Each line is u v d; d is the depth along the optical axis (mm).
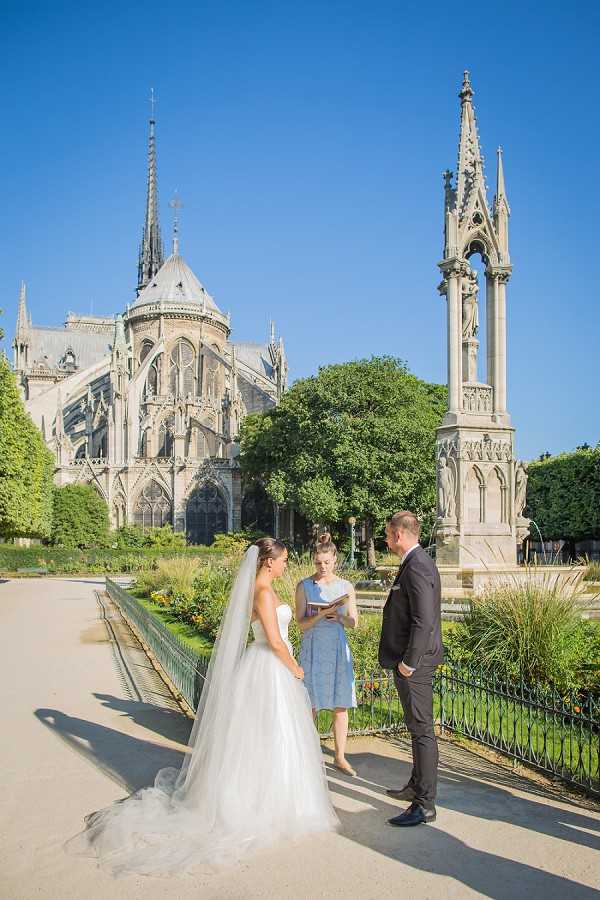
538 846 6590
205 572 29531
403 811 7457
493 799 7863
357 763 9125
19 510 45688
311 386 57656
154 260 140875
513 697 9219
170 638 14539
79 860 6301
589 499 57188
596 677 10148
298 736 7188
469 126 21594
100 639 21016
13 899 5602
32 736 10398
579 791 8102
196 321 107500
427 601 7449
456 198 21266
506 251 21703
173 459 85250
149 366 100375
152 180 142000
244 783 6914
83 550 70688
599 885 5828
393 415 55219
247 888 5773
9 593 40750
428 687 7430
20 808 7566
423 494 54000
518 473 21328
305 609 9023
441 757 9422
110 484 84812
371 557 55969
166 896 5637
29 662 16953
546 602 11211
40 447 57812
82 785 8297
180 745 9961
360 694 10977
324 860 6305
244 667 7496
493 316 21688
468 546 20547
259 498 88188
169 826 6766
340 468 53844
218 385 106312
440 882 5871
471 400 21266
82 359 133750
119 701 12742
